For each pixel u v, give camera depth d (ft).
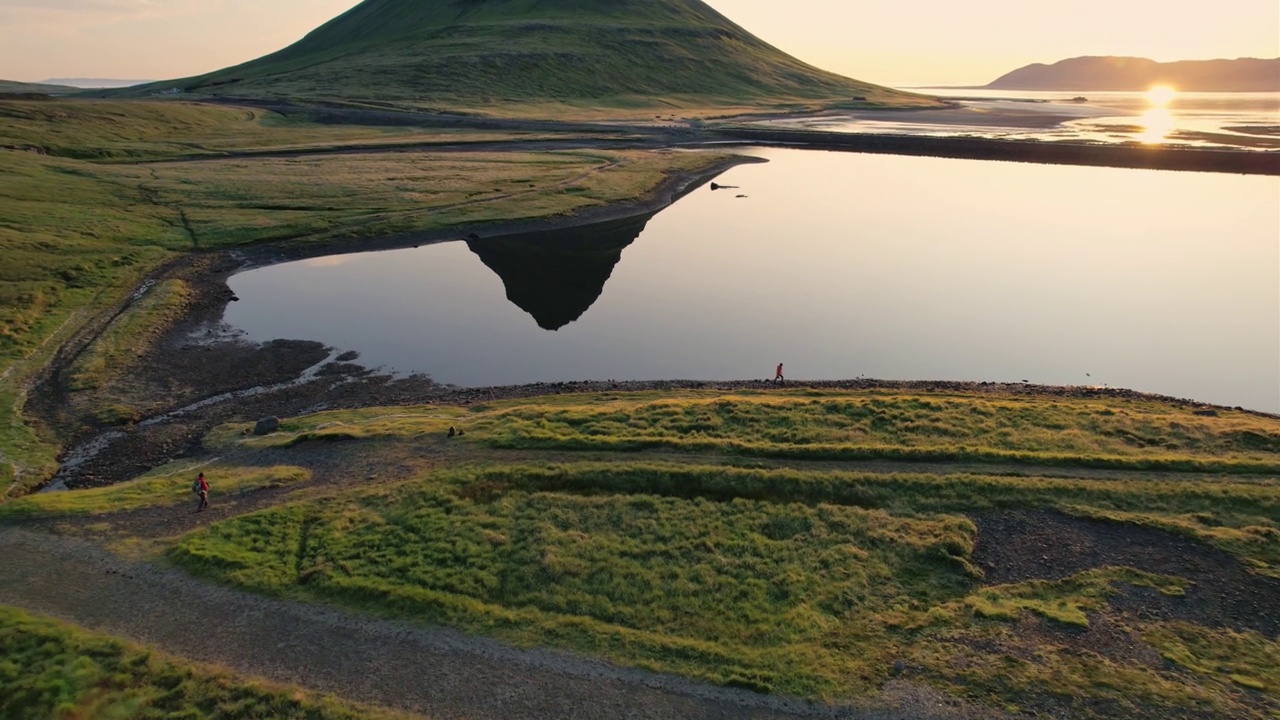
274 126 519.19
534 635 77.30
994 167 438.81
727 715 67.62
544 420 124.16
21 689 67.56
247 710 66.54
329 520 95.86
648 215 310.24
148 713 65.77
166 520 97.76
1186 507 96.73
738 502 100.12
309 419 133.59
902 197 347.97
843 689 70.33
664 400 134.31
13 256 203.72
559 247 261.24
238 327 183.32
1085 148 452.76
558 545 91.56
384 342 177.17
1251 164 407.85
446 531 93.71
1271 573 84.12
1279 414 135.33
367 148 438.81
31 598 81.25
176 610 79.82
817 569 87.66
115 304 189.06
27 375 149.07
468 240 266.57
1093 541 91.25
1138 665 72.79
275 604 81.15
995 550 90.53
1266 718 66.44
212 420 136.77
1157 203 325.62
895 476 105.09
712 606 81.97
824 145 522.47
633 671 72.54
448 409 137.49
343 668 72.28
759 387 148.56
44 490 112.27
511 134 510.17
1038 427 119.24
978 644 75.87
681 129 565.12
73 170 320.29
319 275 226.99
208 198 292.20
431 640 76.28
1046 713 67.56
